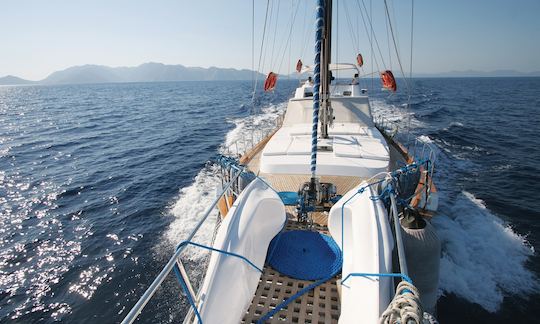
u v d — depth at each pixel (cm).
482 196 1099
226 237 295
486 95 5794
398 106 3281
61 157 1923
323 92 549
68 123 3362
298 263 346
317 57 325
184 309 670
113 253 881
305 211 426
